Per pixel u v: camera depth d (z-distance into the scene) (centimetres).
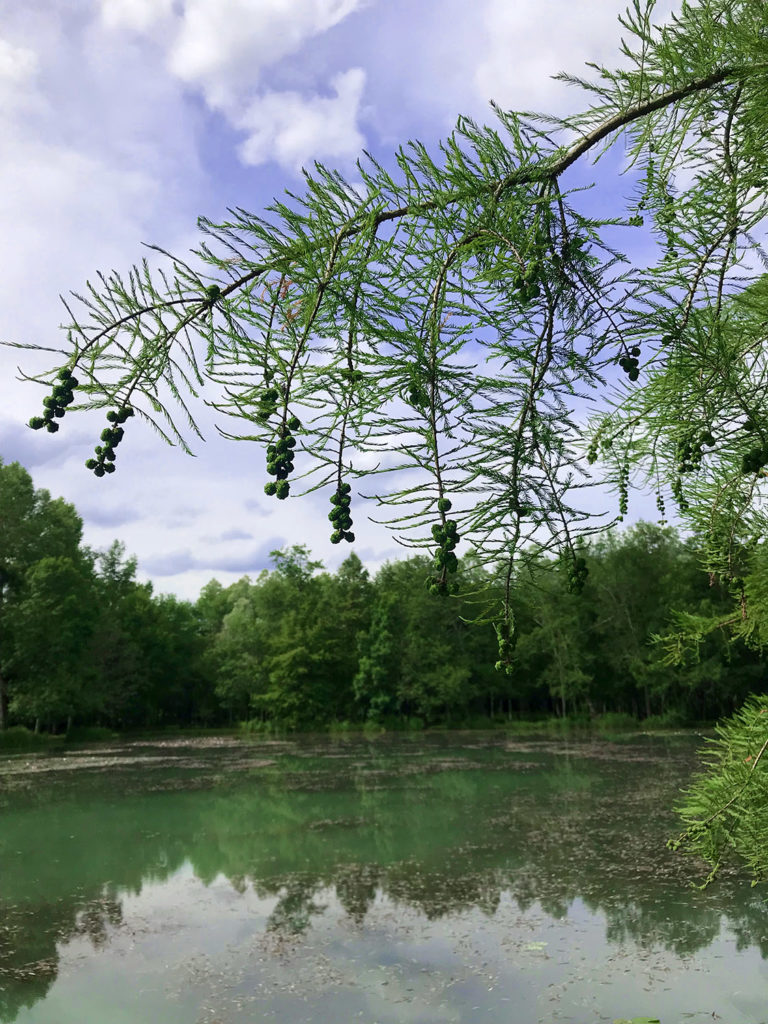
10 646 3406
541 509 163
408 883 838
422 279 169
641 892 764
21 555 3547
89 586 4122
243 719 5319
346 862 944
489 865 899
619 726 3750
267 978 589
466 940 654
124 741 3575
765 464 221
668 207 227
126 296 164
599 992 539
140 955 646
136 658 4481
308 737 3697
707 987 541
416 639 4328
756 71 201
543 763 2002
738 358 223
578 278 179
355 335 172
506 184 180
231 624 5459
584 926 675
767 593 307
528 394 170
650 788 1445
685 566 3058
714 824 251
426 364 157
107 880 891
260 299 171
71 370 168
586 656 3856
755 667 3428
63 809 1380
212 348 167
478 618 164
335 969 602
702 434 231
